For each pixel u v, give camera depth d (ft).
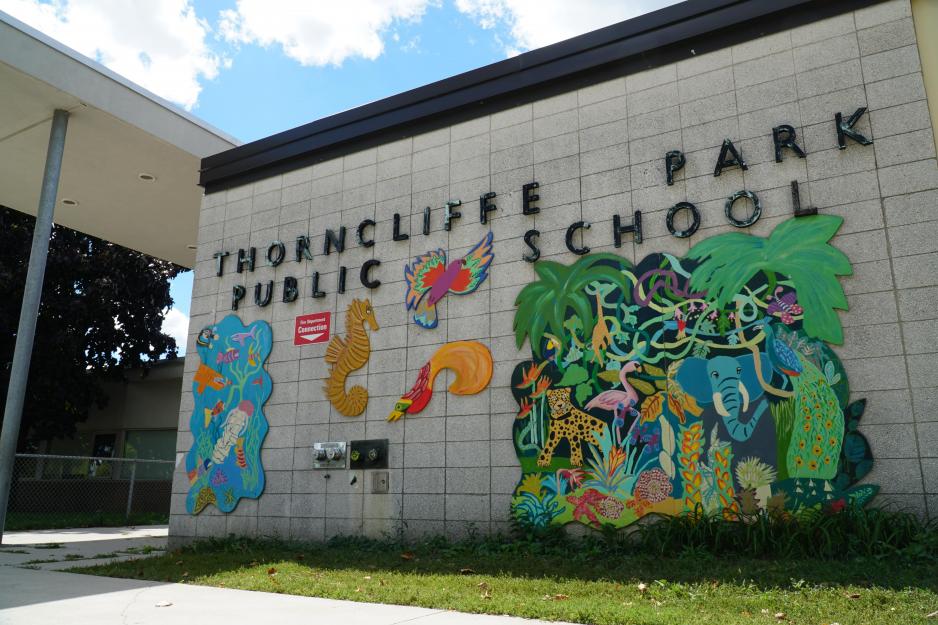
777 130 32.42
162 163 55.67
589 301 35.06
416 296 40.22
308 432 41.86
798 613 19.45
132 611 21.99
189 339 48.14
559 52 38.73
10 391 47.37
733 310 31.71
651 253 34.19
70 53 47.37
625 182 35.73
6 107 49.26
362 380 40.81
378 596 23.68
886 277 29.30
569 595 23.06
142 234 70.23
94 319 88.12
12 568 33.06
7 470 46.68
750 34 34.27
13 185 60.85
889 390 28.37
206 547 39.50
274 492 42.11
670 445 31.73
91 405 97.60
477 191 39.86
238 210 49.01
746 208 32.60
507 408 36.06
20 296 83.82
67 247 87.25
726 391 31.14
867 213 30.14
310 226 45.55
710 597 21.85
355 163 44.80
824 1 32.91
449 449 37.19
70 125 51.16
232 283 47.60
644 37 36.63
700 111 34.68
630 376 33.24
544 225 37.32
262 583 26.81
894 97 30.68
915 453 27.53
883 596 20.51
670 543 29.55
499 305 37.55
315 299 43.88
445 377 38.19
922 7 31.32
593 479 33.09
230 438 44.47
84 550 42.42
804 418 29.48
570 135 37.81
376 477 39.04
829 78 32.09
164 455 90.63
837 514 27.61
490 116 40.52
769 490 29.50
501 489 35.35
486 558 30.96
